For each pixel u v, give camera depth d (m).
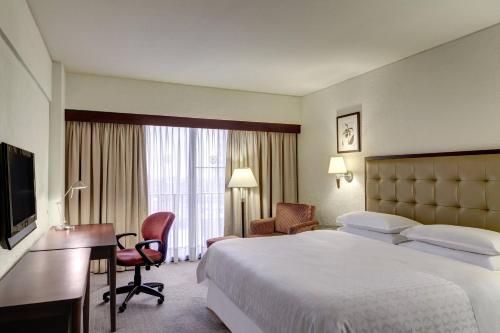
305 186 5.58
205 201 5.18
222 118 5.21
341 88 4.80
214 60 3.91
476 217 2.98
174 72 4.37
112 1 2.55
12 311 1.49
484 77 3.03
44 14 2.73
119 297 3.69
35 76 2.80
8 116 2.06
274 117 5.56
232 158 5.30
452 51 3.31
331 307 1.75
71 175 4.32
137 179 4.67
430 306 1.88
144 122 4.68
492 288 2.11
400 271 2.31
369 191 4.18
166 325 3.04
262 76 4.55
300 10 2.71
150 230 3.97
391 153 3.98
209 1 2.57
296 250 2.98
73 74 4.38
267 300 2.12
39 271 2.01
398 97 3.89
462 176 3.11
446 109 3.36
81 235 3.19
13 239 1.94
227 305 2.86
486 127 3.02
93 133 4.45
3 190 1.84
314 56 3.78
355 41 3.34
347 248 3.05
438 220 3.32
